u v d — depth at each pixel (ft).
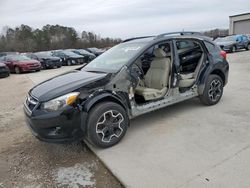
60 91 11.09
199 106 17.07
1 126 16.42
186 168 9.71
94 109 11.44
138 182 9.11
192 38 15.87
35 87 13.04
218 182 8.70
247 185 8.44
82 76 12.78
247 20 106.11
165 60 14.65
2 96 26.66
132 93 12.84
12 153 12.37
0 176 10.37
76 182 9.61
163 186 8.76
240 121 13.92
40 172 10.50
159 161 10.39
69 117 10.83
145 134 13.15
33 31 177.58
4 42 161.27
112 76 12.16
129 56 13.57
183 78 15.51
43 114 10.73
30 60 55.01
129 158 10.86
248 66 35.58
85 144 12.74
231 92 20.44
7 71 47.01
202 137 12.26
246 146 11.04
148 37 15.57
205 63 16.29
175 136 12.62
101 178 9.77
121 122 12.27
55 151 12.23
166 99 14.51
